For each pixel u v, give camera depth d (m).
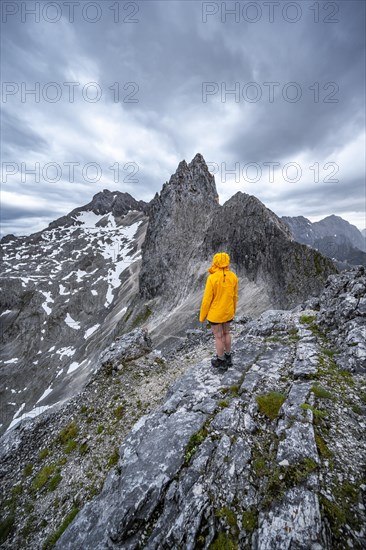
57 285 168.88
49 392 89.44
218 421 6.75
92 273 180.12
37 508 8.36
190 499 5.11
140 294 110.19
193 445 6.29
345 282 12.89
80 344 117.06
